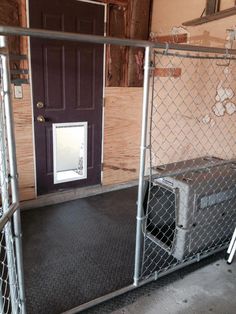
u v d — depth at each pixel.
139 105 3.63
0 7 2.55
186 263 2.09
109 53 3.23
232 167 2.34
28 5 2.66
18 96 2.79
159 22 3.40
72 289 1.90
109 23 3.17
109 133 3.48
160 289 1.91
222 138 2.89
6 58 1.15
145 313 1.72
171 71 3.33
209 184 2.06
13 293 1.37
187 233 2.04
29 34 1.19
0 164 1.25
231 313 1.73
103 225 2.78
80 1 2.91
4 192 1.25
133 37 3.38
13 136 1.24
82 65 3.08
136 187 3.77
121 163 3.68
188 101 3.20
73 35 1.29
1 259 1.87
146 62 1.51
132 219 2.91
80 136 3.30
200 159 2.53
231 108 2.75
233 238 2.19
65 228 2.71
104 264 2.17
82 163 3.39
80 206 3.19
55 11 2.80
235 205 2.30
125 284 1.96
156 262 2.18
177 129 3.38
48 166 3.15
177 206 2.04
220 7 2.70
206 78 2.95
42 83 2.89
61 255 2.28
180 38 3.16
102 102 3.33
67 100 3.09
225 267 2.15
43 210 3.06
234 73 2.66
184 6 3.06
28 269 2.09
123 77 3.42
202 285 1.96
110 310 1.73
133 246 2.43
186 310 1.74
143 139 1.62
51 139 3.09
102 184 3.60
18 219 1.33
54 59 2.90
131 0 3.25
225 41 2.69
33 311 1.71
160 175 1.97
